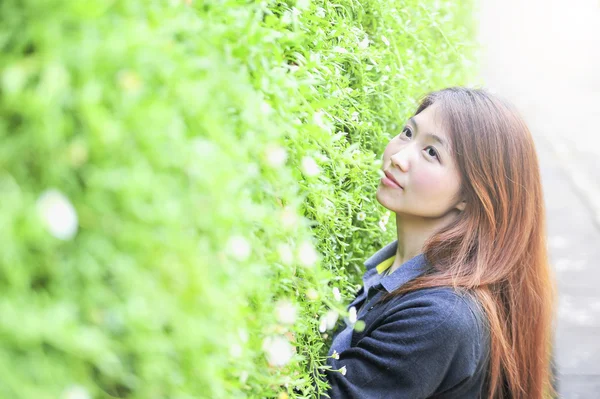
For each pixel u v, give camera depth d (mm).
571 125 8602
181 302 647
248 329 907
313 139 1114
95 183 561
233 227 773
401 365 1357
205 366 687
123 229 582
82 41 551
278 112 963
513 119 1521
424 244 1521
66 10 545
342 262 1705
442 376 1375
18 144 535
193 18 787
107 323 586
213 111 746
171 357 677
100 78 575
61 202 522
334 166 1335
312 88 1139
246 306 895
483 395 1520
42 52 544
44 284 569
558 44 15438
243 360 844
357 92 1659
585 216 5430
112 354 584
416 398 1367
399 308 1430
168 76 637
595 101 10000
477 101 1514
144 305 596
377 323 1464
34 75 556
